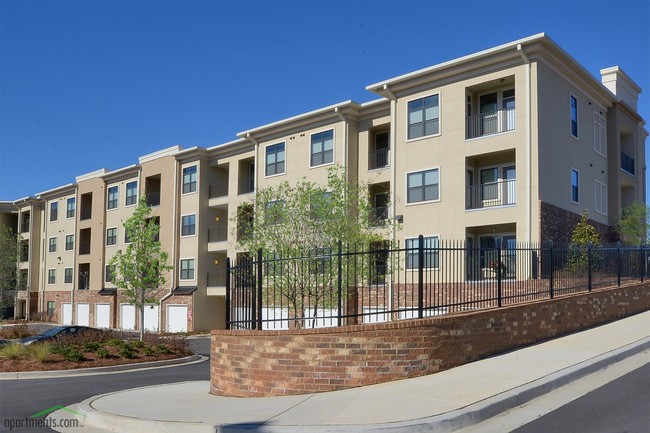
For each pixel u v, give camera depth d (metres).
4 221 68.69
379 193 33.16
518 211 26.02
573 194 28.55
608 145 32.66
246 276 13.88
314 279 17.52
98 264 54.12
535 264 15.91
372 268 17.72
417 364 11.49
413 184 29.47
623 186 34.75
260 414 9.79
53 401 13.90
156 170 48.28
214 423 9.38
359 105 33.16
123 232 51.56
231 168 42.28
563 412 8.83
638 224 29.52
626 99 34.69
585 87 30.11
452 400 9.46
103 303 52.66
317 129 34.91
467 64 27.78
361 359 11.37
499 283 14.09
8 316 66.75
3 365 20.41
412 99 29.95
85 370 20.56
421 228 28.84
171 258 45.50
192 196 44.94
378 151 33.41
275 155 37.25
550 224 26.06
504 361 12.09
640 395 9.36
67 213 60.00
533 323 14.17
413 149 29.61
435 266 13.85
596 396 9.52
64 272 59.53
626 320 17.42
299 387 11.59
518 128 26.36
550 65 27.19
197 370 21.44
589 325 16.47
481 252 14.35
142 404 11.95
